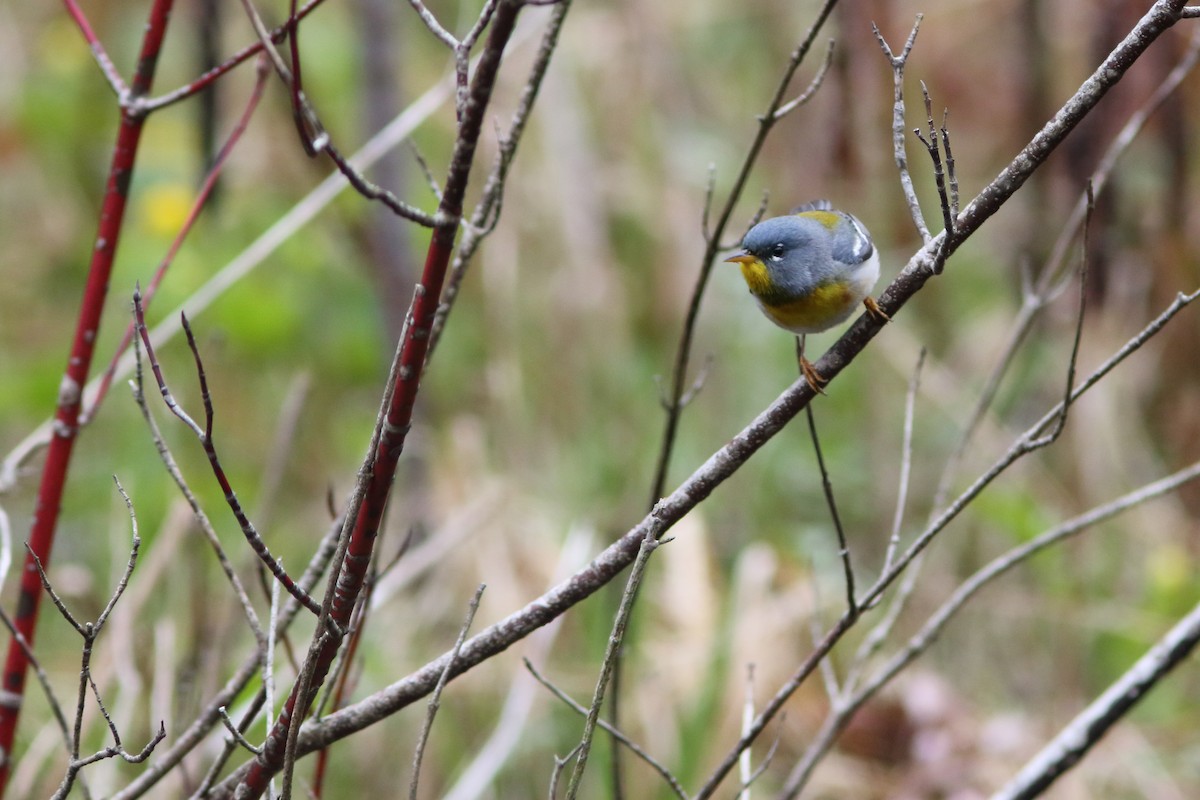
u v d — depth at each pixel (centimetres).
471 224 516
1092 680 1039
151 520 1005
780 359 1294
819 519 1195
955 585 1088
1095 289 1108
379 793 885
